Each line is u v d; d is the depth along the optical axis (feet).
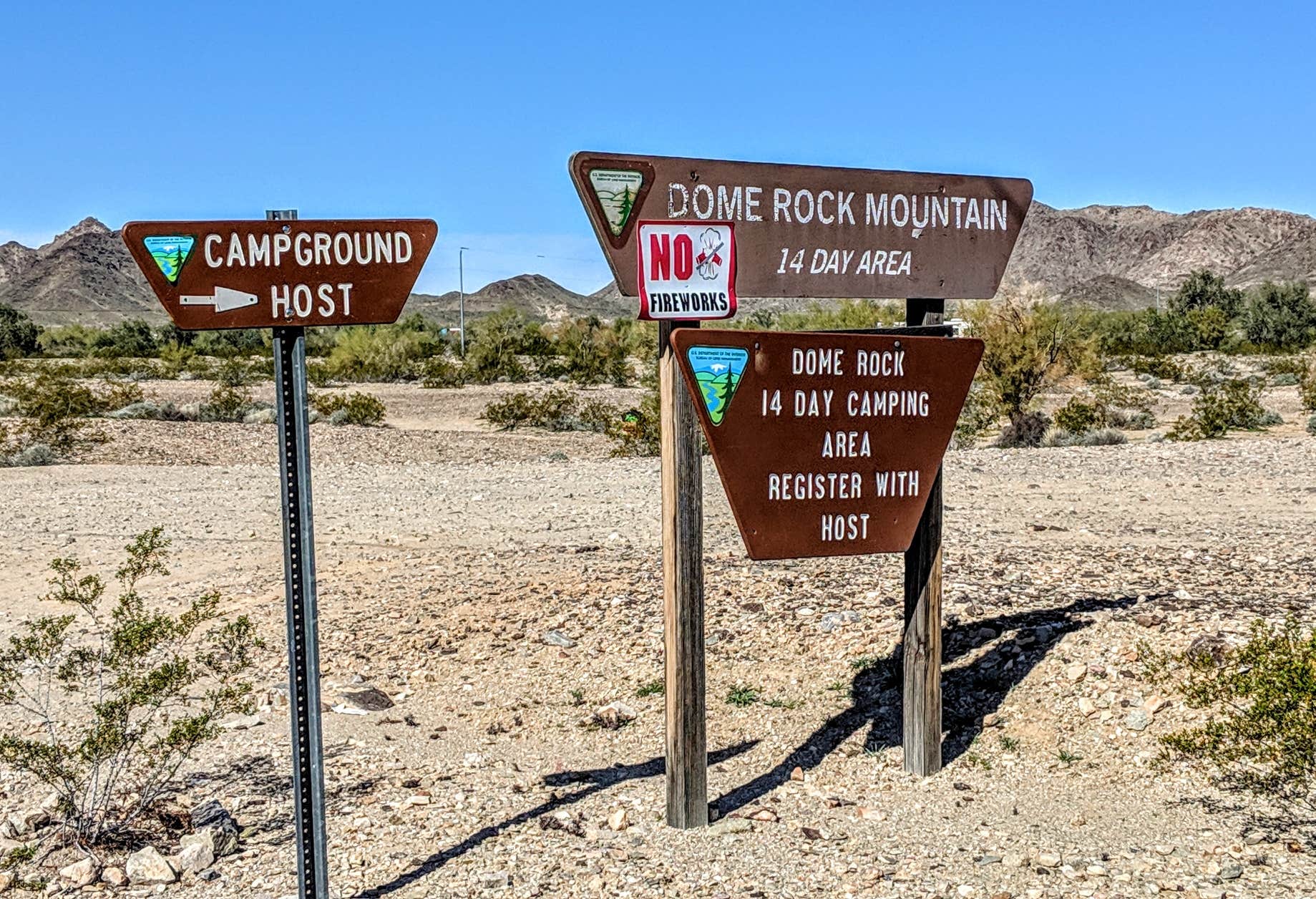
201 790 18.33
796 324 110.52
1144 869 14.99
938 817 16.87
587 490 50.01
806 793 17.92
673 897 14.55
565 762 19.51
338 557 35.96
